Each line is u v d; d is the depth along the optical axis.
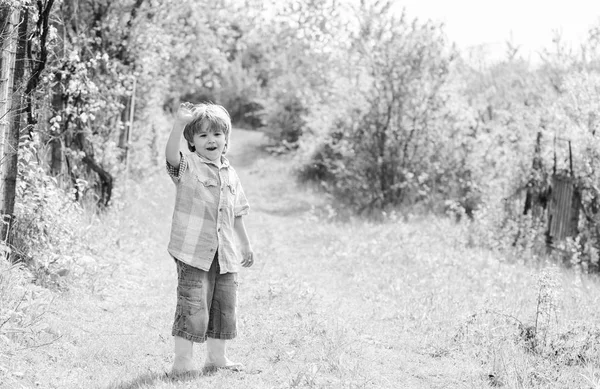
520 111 14.32
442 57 16.44
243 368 4.79
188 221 4.57
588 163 10.72
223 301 4.71
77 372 4.63
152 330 5.82
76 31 10.69
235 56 40.47
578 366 5.20
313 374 4.65
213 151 4.70
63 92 9.05
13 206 6.47
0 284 5.54
